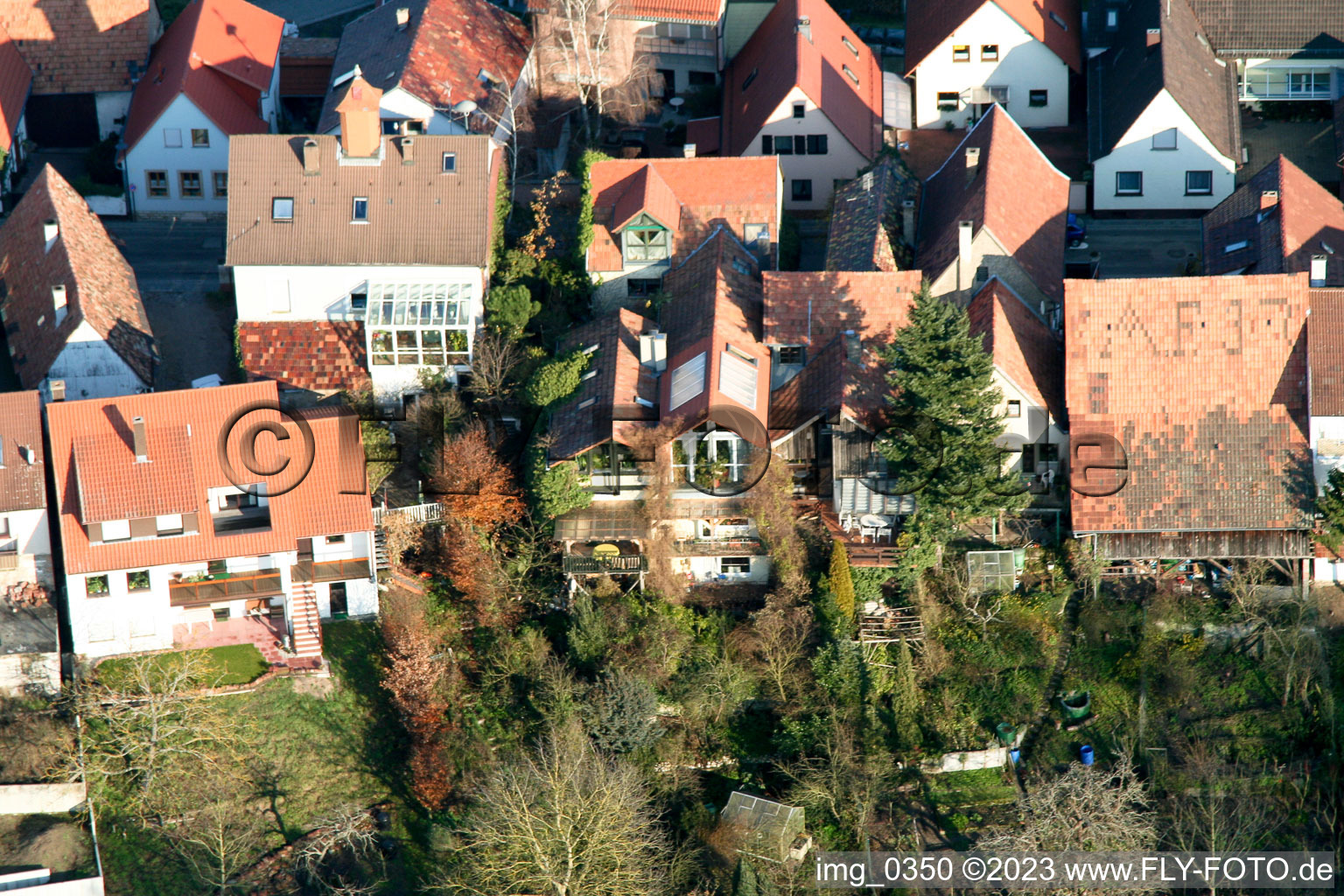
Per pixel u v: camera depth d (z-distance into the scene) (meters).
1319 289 77.31
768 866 69.12
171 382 85.69
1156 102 94.31
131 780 71.31
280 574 75.25
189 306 90.81
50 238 86.00
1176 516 75.00
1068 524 77.00
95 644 74.19
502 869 66.62
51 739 71.00
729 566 76.44
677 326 81.56
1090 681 75.00
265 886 69.25
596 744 71.62
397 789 72.19
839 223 88.62
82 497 73.19
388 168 85.94
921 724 73.75
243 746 72.25
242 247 84.38
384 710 73.88
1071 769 70.44
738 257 85.31
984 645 74.81
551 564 75.62
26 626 72.75
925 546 74.19
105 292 85.44
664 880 68.81
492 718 73.25
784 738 72.69
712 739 73.56
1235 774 72.94
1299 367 76.00
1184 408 76.19
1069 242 93.44
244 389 75.81
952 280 82.19
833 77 98.69
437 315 82.06
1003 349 76.75
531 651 73.81
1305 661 74.44
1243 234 84.56
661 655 73.38
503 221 90.38
